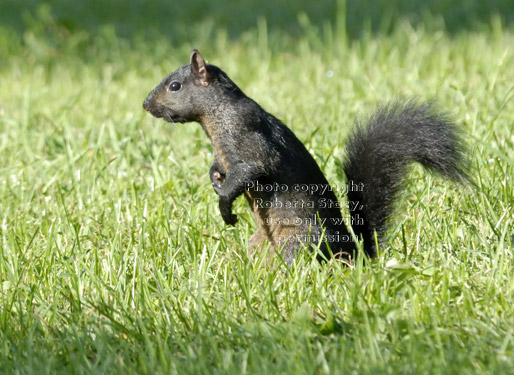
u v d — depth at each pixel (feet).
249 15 78.79
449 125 27.68
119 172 36.65
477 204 29.25
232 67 58.75
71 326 22.12
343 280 24.22
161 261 27.07
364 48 60.95
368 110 42.86
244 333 21.56
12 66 67.26
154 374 19.71
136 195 32.07
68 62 67.62
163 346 21.17
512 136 37.09
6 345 21.71
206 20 77.82
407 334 21.16
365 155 27.94
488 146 30.04
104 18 81.00
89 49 71.72
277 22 75.36
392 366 19.19
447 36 64.08
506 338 19.85
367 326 20.29
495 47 55.52
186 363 20.33
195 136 41.50
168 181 34.01
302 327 21.26
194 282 24.91
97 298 24.79
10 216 32.94
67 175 37.35
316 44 63.41
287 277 25.31
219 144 27.89
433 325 21.16
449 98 44.50
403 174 28.02
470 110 41.68
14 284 25.23
